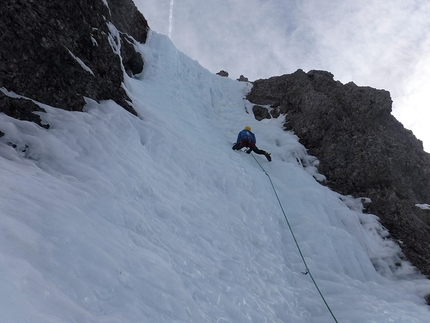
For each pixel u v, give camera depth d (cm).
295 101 1340
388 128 1186
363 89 1200
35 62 507
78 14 634
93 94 622
